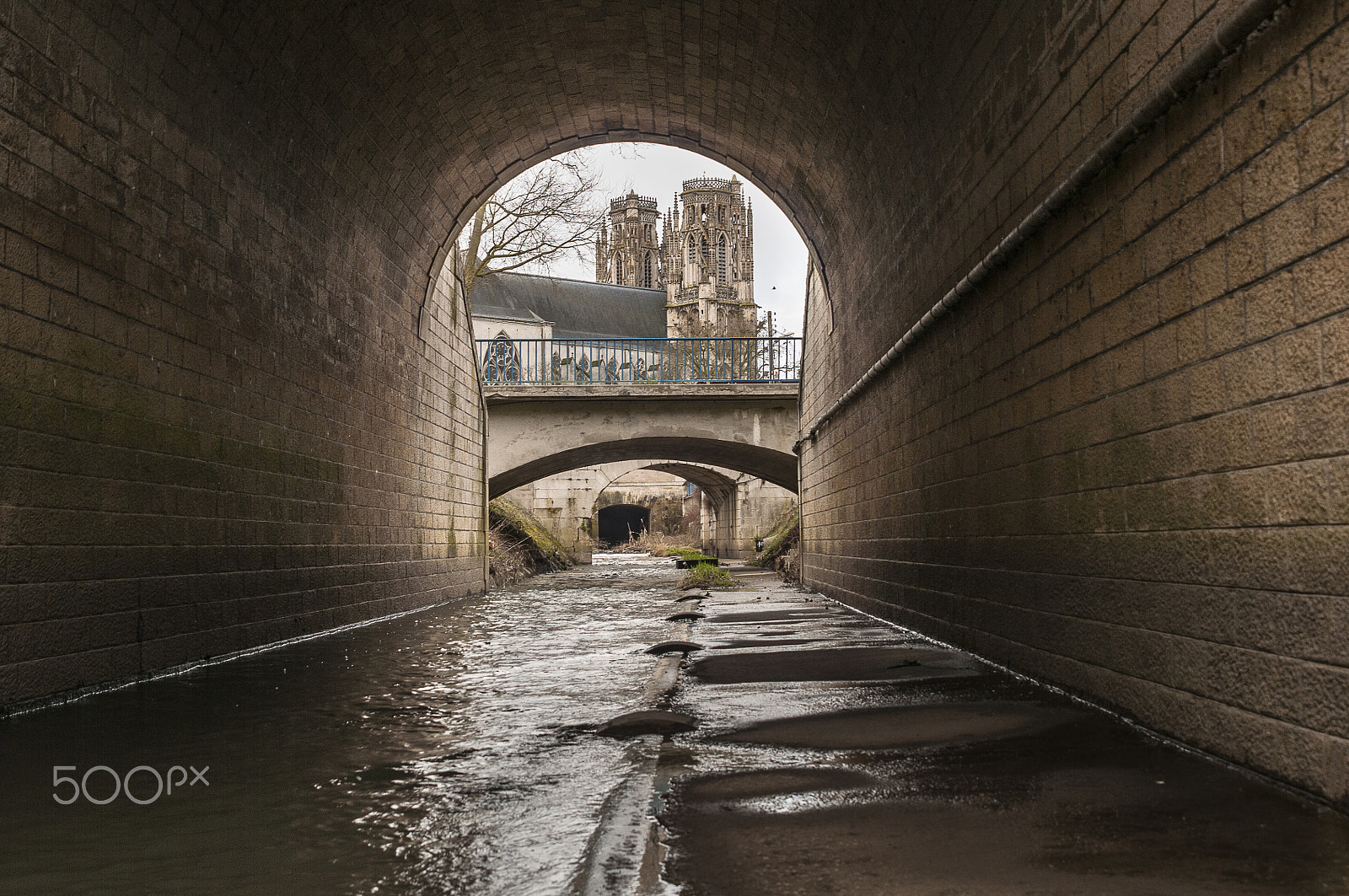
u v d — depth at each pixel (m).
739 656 9.42
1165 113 5.07
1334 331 3.76
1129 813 3.91
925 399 10.48
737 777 4.64
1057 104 6.64
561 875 3.34
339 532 12.56
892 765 4.84
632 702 6.85
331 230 12.28
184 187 8.59
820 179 14.20
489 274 28.72
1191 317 4.85
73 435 6.98
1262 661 4.30
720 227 96.62
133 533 7.79
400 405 15.40
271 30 9.32
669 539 68.38
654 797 4.30
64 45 6.84
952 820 3.88
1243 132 4.36
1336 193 3.73
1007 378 7.79
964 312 9.01
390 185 13.72
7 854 3.67
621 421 24.30
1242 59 4.34
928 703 6.54
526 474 26.25
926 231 10.38
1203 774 4.46
